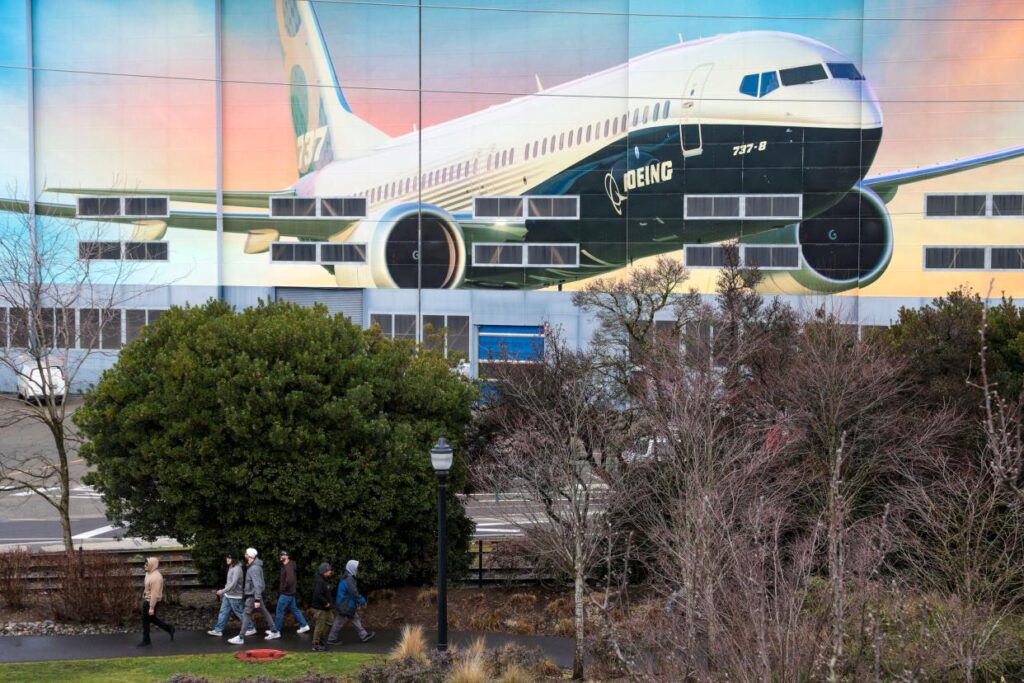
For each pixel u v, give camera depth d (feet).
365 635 59.62
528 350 148.66
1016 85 140.36
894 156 143.43
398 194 154.30
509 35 150.71
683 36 147.13
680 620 44.78
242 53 154.61
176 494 62.54
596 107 149.79
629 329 85.46
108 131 155.74
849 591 44.55
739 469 59.06
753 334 77.97
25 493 99.35
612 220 150.30
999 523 52.60
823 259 145.59
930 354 74.74
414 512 66.33
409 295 154.92
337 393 65.98
